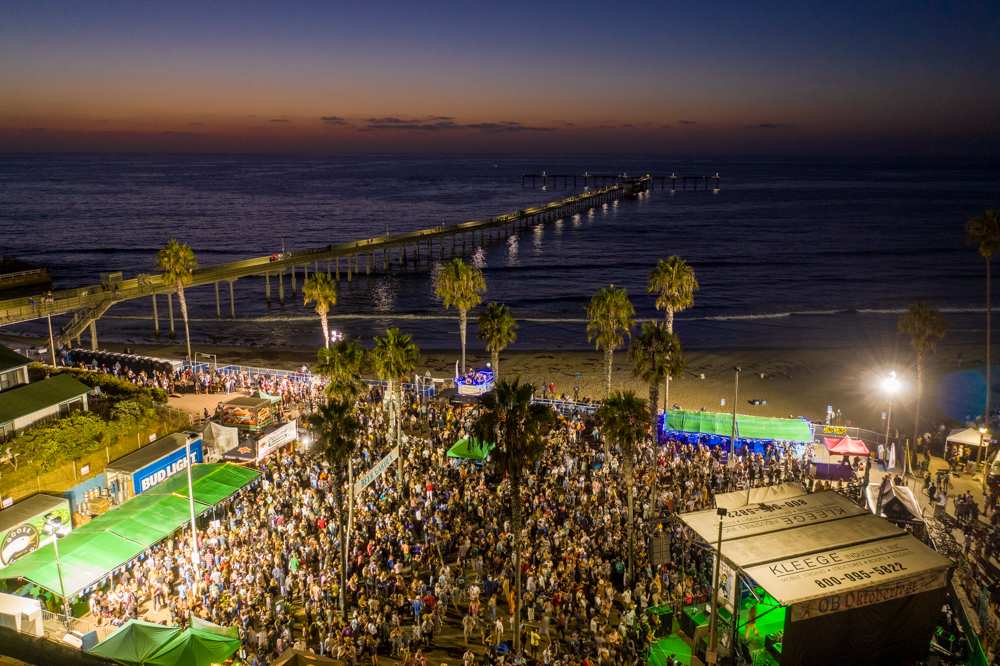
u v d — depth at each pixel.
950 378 71.62
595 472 44.06
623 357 80.19
